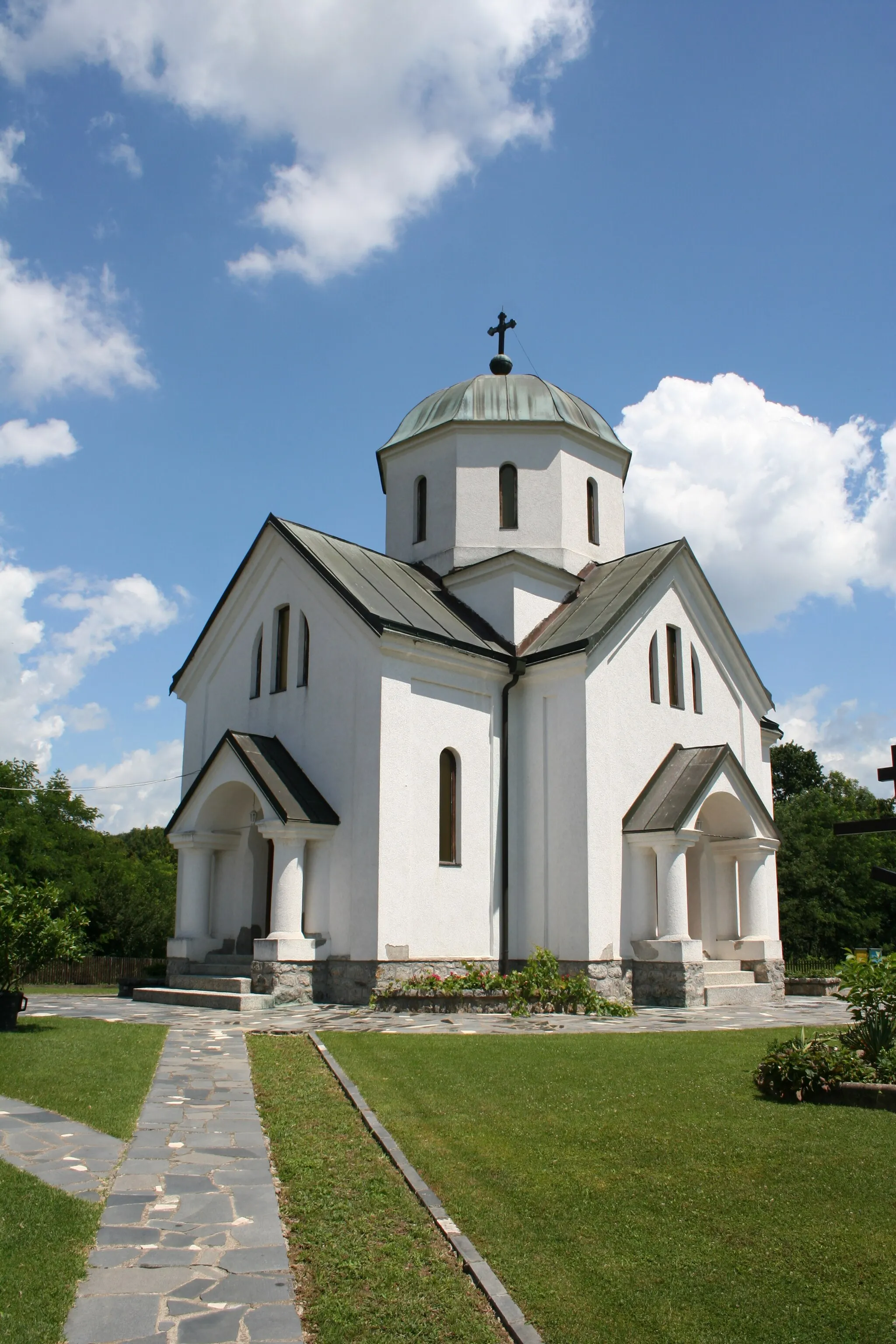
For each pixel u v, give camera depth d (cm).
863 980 1173
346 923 2022
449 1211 721
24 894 1576
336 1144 890
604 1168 816
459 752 2233
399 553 2820
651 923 2219
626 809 2298
